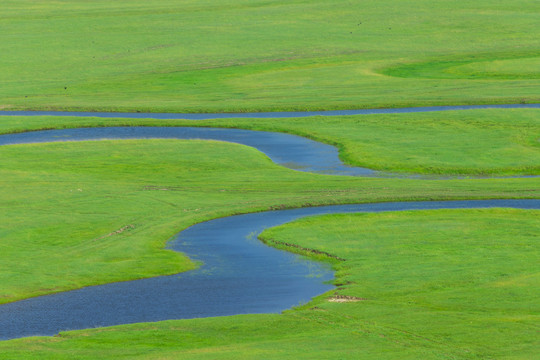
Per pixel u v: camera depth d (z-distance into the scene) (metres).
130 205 102.25
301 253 81.50
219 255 81.69
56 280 73.62
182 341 55.06
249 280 72.88
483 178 119.44
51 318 63.06
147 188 112.31
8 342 55.25
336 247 82.25
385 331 54.97
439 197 104.81
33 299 68.56
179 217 96.44
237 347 52.12
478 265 73.31
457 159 129.12
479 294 64.12
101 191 109.88
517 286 65.75
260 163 128.38
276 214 98.56
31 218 95.50
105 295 69.44
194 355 50.19
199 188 112.50
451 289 66.12
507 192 107.25
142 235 88.75
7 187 111.44
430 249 80.06
